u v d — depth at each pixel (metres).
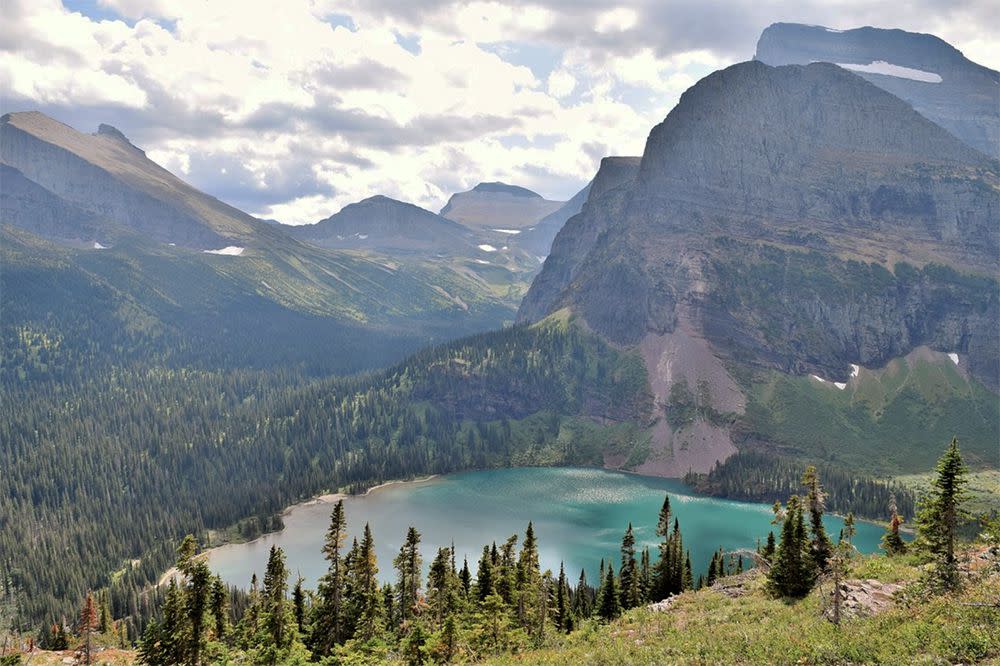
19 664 82.19
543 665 52.06
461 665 62.81
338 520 86.81
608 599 94.94
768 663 39.44
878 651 37.28
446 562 95.81
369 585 90.94
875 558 64.75
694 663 42.50
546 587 93.88
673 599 68.12
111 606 144.50
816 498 66.19
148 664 70.62
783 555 62.16
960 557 54.44
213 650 76.56
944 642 35.62
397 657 79.19
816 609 50.94
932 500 56.38
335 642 85.00
